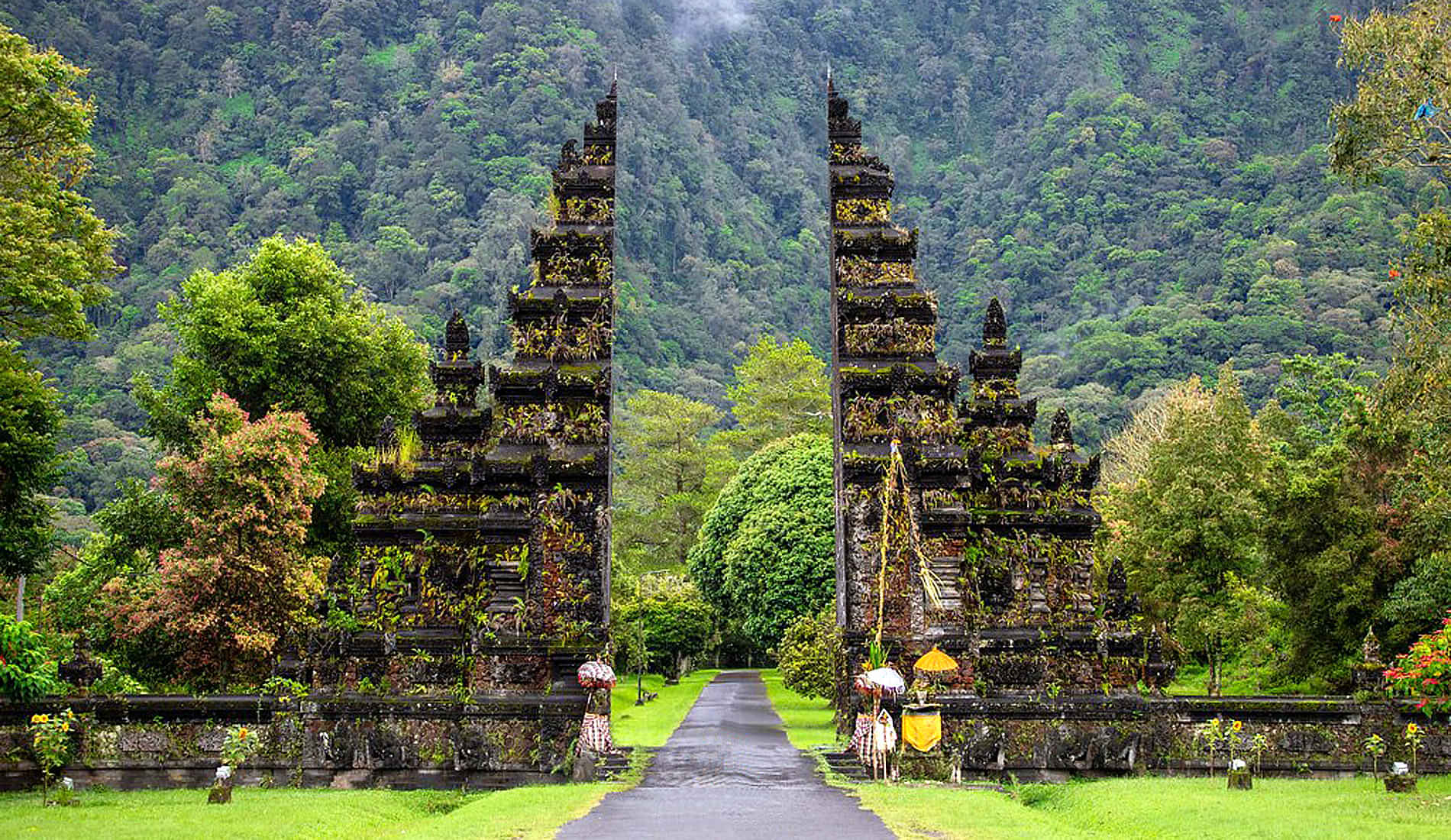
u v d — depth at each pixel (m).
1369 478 40.06
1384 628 38.88
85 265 39.09
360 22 162.25
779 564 59.72
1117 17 181.12
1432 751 29.16
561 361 35.44
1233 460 44.19
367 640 31.55
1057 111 164.38
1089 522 36.09
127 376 100.19
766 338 95.12
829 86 38.81
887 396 35.66
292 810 22.72
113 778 29.06
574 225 37.38
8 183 37.53
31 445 38.59
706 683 73.19
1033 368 117.12
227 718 29.58
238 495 40.12
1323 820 19.95
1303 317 106.69
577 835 18.88
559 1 166.88
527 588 32.84
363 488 36.25
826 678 46.22
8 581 49.56
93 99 39.56
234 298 52.09
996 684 31.70
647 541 94.38
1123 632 32.38
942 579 34.03
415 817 24.53
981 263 146.88
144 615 38.94
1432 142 31.55
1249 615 42.31
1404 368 31.55
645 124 156.50
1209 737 29.92
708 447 98.44
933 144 179.50
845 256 37.09
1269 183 135.12
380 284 124.06
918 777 28.92
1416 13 31.02
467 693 30.45
